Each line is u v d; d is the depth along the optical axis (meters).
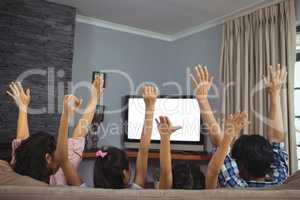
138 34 3.01
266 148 1.16
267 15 2.19
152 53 3.09
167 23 2.81
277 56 2.10
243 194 0.59
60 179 1.07
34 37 2.27
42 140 1.08
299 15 2.08
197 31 2.89
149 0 2.32
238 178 1.13
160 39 3.15
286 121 1.95
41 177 1.02
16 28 2.21
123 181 1.03
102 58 2.78
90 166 2.48
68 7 2.43
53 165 1.06
